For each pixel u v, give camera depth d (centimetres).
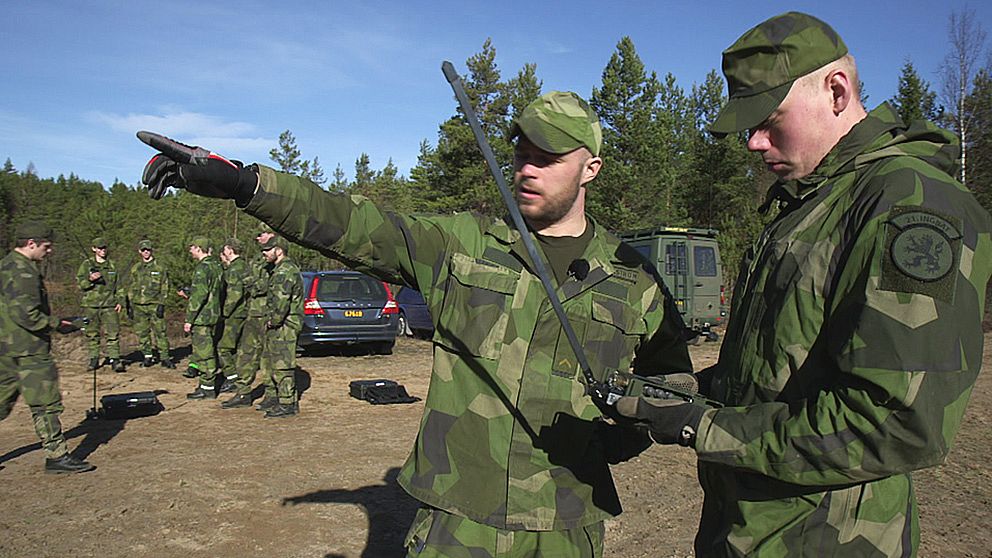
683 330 232
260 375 1014
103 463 559
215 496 482
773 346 148
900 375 122
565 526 202
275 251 734
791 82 150
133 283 1094
